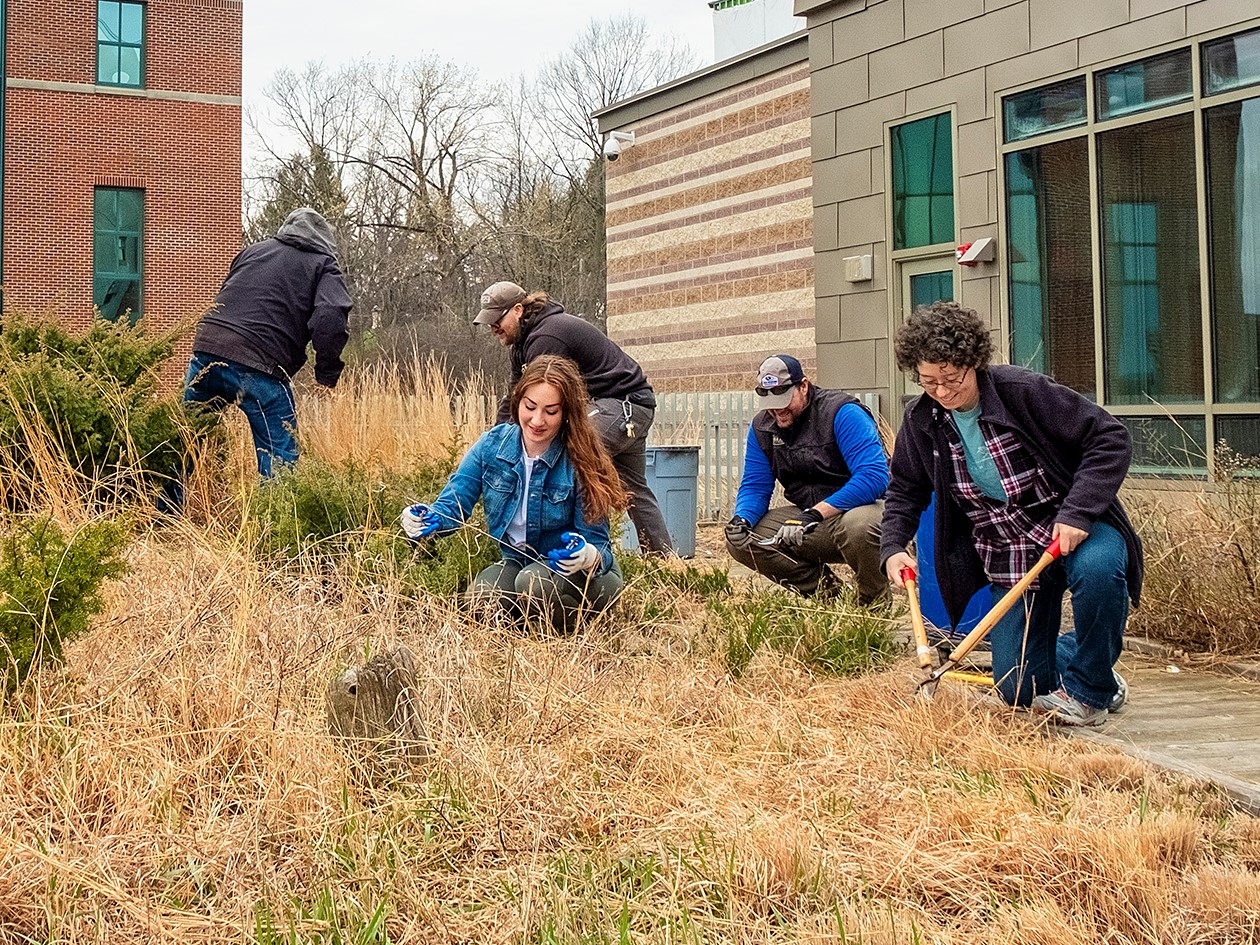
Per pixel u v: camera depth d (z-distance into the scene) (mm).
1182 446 8633
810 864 3254
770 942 2928
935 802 3688
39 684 4082
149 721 3990
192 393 8625
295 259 8781
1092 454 4531
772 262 15398
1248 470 7566
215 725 3986
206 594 4859
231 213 26266
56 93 24953
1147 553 6480
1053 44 9438
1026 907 3021
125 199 25750
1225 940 2922
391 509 6688
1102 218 9148
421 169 50094
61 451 7074
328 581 5727
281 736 3855
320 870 3271
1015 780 3949
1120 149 9008
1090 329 9258
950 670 4812
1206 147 8406
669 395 13688
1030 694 4770
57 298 24578
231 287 8672
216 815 3527
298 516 6512
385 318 44000
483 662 4867
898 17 10758
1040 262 9656
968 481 4777
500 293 7637
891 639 5711
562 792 3738
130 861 3238
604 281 45375
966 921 3053
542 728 4223
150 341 8719
